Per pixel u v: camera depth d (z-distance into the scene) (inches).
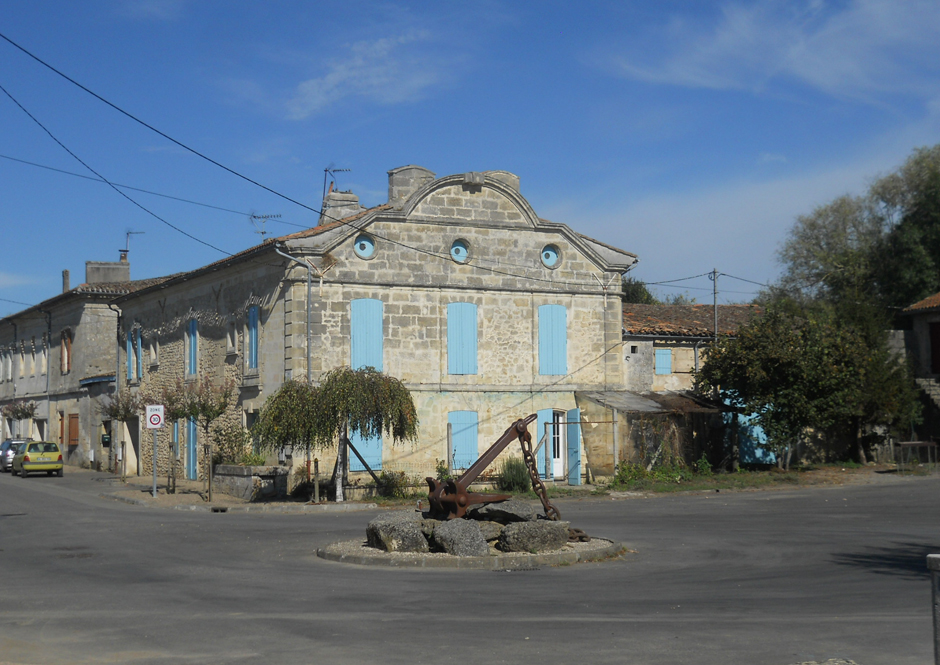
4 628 352.5
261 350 1122.0
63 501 1023.0
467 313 1145.4
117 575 494.6
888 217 1941.4
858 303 1368.1
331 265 1075.9
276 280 1092.5
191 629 348.2
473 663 294.2
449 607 394.0
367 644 321.4
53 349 1887.3
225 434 1151.6
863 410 1263.5
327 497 1014.4
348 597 421.4
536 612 381.1
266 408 964.0
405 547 556.7
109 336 1732.3
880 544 598.2
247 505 953.5
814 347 1187.3
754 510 842.2
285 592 436.1
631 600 409.1
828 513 799.1
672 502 951.0
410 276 1115.9
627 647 313.7
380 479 1044.5
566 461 1189.7
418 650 312.2
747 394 1214.9
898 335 1533.0
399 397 949.2
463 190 1151.6
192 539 663.8
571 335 1206.3
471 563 522.9
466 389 1136.2
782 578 467.2
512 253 1175.6
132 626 354.6
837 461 1336.1
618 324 1236.5
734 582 457.4
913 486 1042.7
